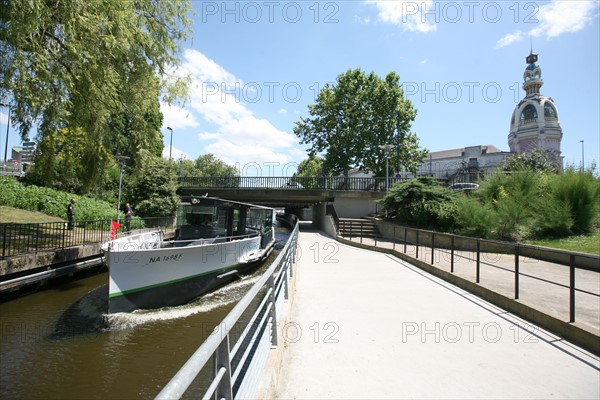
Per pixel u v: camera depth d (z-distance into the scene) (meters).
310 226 43.94
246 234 15.06
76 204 22.39
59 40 9.73
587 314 5.66
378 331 5.41
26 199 20.94
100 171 14.13
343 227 24.77
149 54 12.95
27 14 7.91
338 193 31.72
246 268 14.12
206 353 1.67
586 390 3.60
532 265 10.65
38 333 7.98
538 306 5.95
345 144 39.97
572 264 5.18
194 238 13.98
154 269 9.71
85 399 5.48
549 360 4.34
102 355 6.96
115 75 11.05
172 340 7.70
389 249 15.74
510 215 13.80
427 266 11.11
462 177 27.67
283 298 6.71
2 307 9.66
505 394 3.52
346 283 9.16
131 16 11.35
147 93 13.59
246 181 34.12
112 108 12.08
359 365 4.21
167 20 13.52
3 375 6.12
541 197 14.23
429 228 17.62
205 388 5.38
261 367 3.66
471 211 14.83
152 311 9.55
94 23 9.94
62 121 11.29
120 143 15.10
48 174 13.19
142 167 15.88
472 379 3.85
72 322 8.67
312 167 62.16
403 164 40.34
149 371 6.34
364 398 3.45
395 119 39.44
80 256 12.95
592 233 12.88
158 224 23.88
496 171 17.83
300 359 4.39
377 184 32.38
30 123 10.61
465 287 8.43
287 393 3.54
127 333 8.08
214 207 14.14
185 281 10.49
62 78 9.46
